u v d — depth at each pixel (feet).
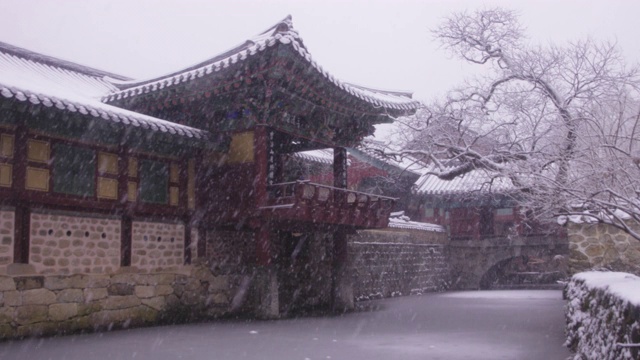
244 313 60.95
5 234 41.91
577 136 41.22
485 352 36.11
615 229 56.80
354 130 67.82
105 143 49.16
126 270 50.26
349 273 67.97
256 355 35.53
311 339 42.55
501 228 119.55
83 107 43.39
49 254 44.52
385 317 58.80
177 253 55.36
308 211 55.31
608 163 32.91
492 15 76.23
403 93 76.59
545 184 42.04
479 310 65.92
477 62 78.38
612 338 21.25
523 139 64.85
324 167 88.89
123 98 60.08
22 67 66.54
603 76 60.64
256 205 55.31
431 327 50.01
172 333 45.83
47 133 44.98
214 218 57.57
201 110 59.11
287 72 52.75
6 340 40.96
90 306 47.09
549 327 48.91
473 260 114.73
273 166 57.26
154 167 53.62
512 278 128.16
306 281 72.59
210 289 58.08
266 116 56.03
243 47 56.03
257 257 56.54
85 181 47.42
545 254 109.19
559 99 63.31
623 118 38.22
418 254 103.30
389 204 68.49
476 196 107.96
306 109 59.57
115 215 50.03
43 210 44.50
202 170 58.85
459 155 67.67
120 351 36.86
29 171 43.55
